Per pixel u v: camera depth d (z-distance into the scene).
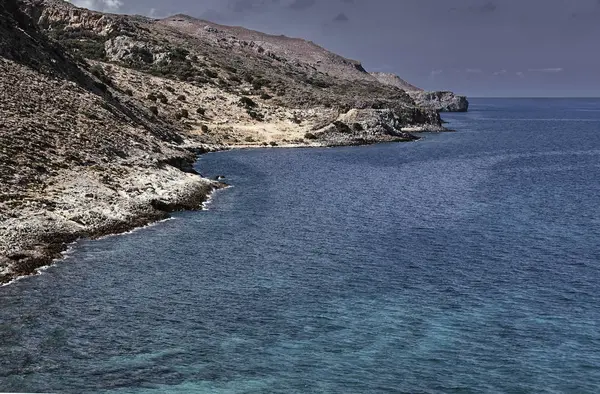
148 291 38.81
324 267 44.97
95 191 57.81
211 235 52.81
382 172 94.12
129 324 33.75
